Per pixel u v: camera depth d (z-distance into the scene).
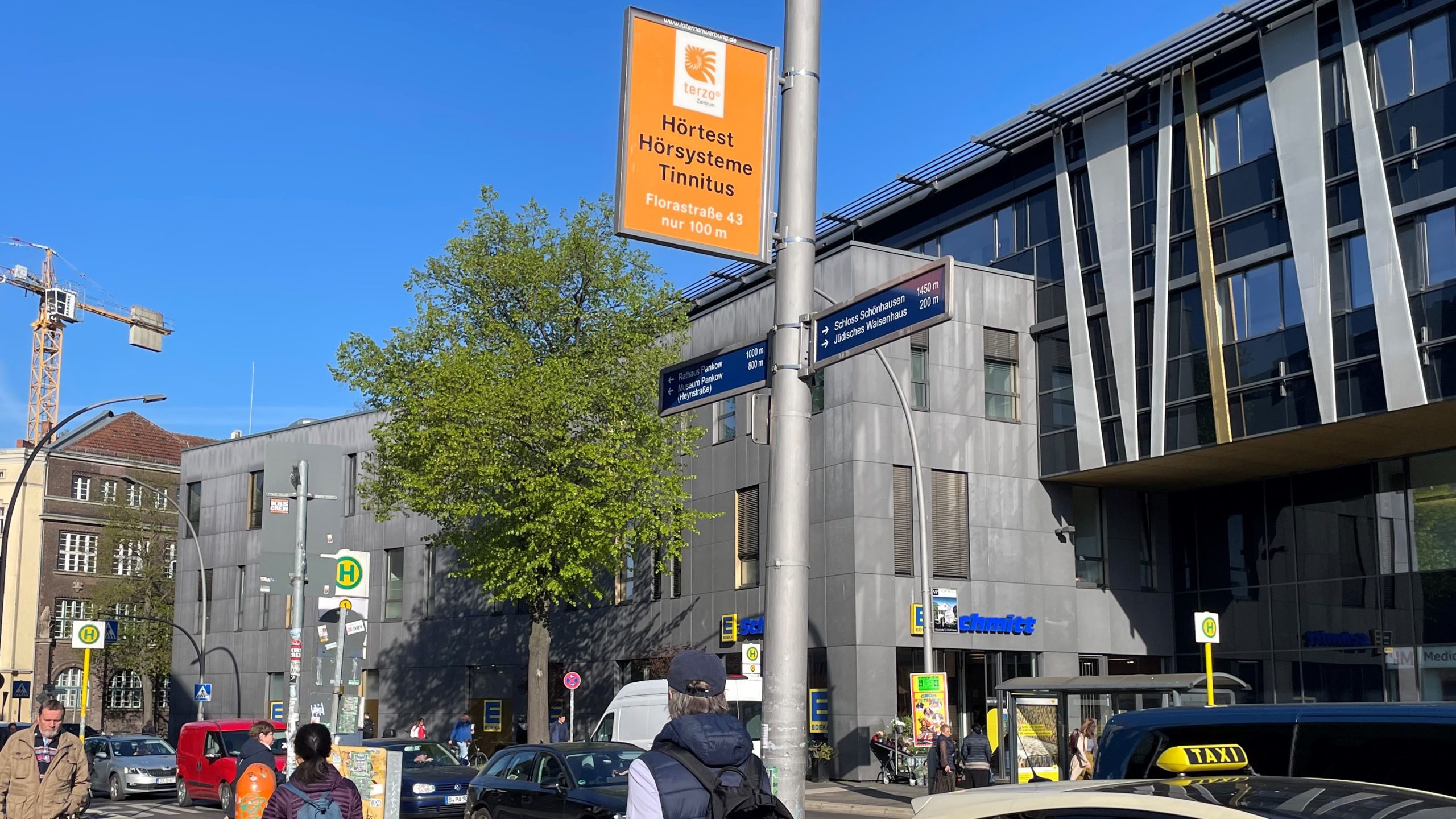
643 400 30.95
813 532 31.59
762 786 4.09
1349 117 26.73
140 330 105.75
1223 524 33.91
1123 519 34.53
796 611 6.81
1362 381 25.97
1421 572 28.81
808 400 7.22
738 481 34.97
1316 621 31.05
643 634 37.53
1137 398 30.88
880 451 31.02
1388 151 26.05
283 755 20.28
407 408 29.70
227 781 26.09
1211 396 28.97
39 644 67.69
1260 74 28.73
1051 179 33.56
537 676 30.17
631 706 23.67
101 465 72.06
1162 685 18.62
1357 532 30.41
